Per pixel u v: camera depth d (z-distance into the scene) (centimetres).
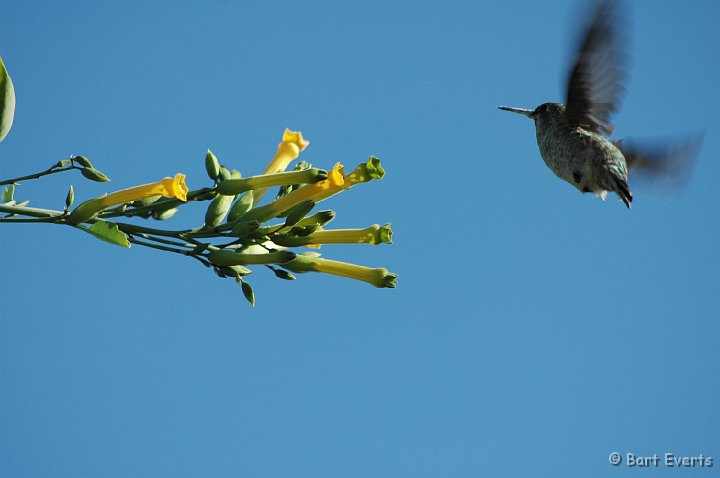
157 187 770
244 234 807
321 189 834
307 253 870
